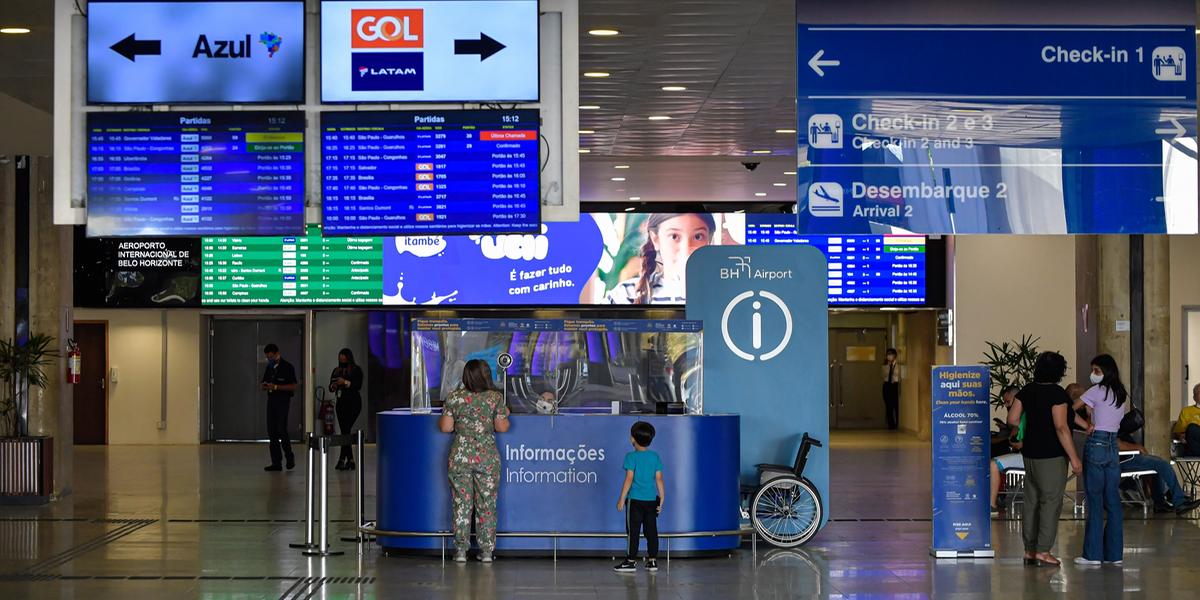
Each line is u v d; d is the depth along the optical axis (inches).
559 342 443.8
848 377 1095.0
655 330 438.0
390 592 360.2
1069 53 334.3
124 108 319.6
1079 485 585.3
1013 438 560.1
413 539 422.0
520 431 420.2
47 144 574.9
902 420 1061.8
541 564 408.5
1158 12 335.3
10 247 609.9
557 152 317.7
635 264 861.2
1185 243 831.7
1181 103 334.6
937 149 333.1
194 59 318.0
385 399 938.1
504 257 858.8
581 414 424.2
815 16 333.1
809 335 466.6
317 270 851.4
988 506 425.4
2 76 454.3
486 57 316.5
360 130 318.7
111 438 940.0
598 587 369.1
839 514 543.5
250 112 319.6
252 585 370.9
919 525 508.7
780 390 465.4
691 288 467.8
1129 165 334.3
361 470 442.3
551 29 318.3
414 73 317.1
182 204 318.7
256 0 318.7
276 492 628.7
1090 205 333.4
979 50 333.7
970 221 332.8
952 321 858.1
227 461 807.1
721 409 465.7
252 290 850.1
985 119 333.4
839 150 332.2
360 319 938.1
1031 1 334.3
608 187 860.0
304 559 418.3
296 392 957.8
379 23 317.7
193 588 366.0
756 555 429.7
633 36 435.2
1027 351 722.8
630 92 536.1
